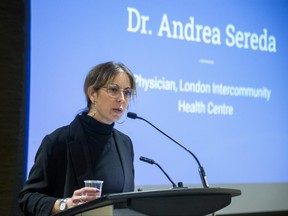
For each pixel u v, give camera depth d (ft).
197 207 6.30
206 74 15.15
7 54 11.01
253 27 16.39
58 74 12.64
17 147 10.98
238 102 15.66
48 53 12.54
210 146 14.89
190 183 14.32
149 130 13.92
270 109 16.30
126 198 5.81
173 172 14.11
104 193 8.59
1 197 10.62
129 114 9.41
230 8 15.98
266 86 16.34
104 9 13.60
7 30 11.02
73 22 13.03
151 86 14.14
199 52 15.12
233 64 15.74
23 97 11.83
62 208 7.45
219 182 14.90
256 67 16.24
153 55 14.28
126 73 9.05
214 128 15.06
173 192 6.03
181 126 14.46
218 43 15.55
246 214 15.33
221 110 15.26
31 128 12.07
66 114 12.64
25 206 8.12
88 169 8.60
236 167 15.28
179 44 14.78
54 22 12.73
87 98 9.19
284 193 16.06
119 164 9.04
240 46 15.99
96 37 13.38
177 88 14.56
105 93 8.80
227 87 15.51
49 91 12.46
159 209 5.99
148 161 9.12
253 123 15.84
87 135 8.91
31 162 11.96
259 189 15.58
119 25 13.83
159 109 14.16
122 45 13.82
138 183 13.53
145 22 14.28
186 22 15.02
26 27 12.14
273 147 16.14
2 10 10.98
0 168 10.73
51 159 8.63
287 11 17.26
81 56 13.06
